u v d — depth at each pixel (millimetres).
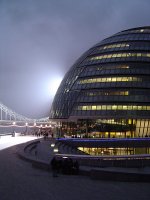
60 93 116188
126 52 105812
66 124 108750
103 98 99062
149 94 98125
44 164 38344
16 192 26016
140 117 95938
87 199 23688
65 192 25984
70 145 88625
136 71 100812
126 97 97688
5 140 96625
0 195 24953
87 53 115938
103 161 40938
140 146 91875
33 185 28859
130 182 29859
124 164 40688
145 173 30031
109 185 28547
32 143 80938
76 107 102062
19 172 36562
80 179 31656
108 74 102125
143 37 110250
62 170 34531
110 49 108812
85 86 103688
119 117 96250
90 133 99375
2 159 49906
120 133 96938
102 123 98375
